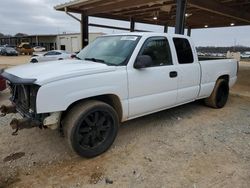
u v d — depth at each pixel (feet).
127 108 11.84
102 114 10.87
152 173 9.52
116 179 9.12
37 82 8.94
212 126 14.87
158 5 33.47
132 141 12.47
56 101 9.29
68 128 9.93
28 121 9.87
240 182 8.99
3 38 264.52
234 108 19.30
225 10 31.55
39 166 10.00
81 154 10.30
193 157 10.85
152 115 16.85
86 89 10.06
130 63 11.71
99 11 35.70
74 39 150.10
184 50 14.94
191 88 15.43
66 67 10.58
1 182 8.84
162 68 13.14
